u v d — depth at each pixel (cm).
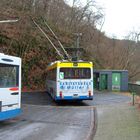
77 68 2778
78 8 6712
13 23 5150
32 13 5547
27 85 4825
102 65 6838
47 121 1736
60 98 2755
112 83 4950
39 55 5078
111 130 1383
